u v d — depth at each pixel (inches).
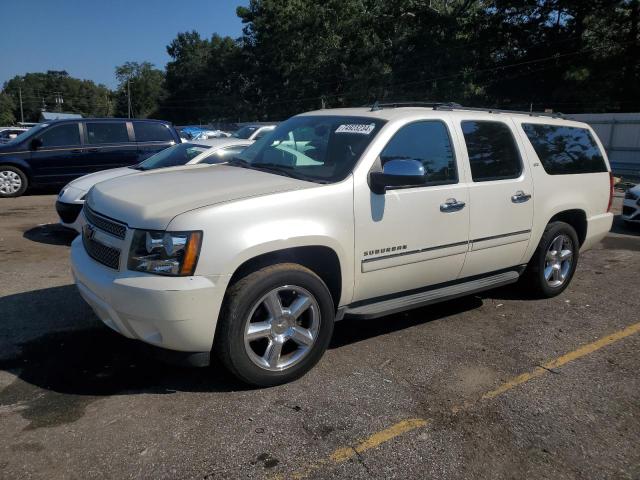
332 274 156.1
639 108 1590.8
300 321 151.5
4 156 460.8
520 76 1701.5
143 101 4303.6
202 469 112.6
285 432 125.8
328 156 166.7
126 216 136.9
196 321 130.3
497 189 188.9
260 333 140.9
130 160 492.4
